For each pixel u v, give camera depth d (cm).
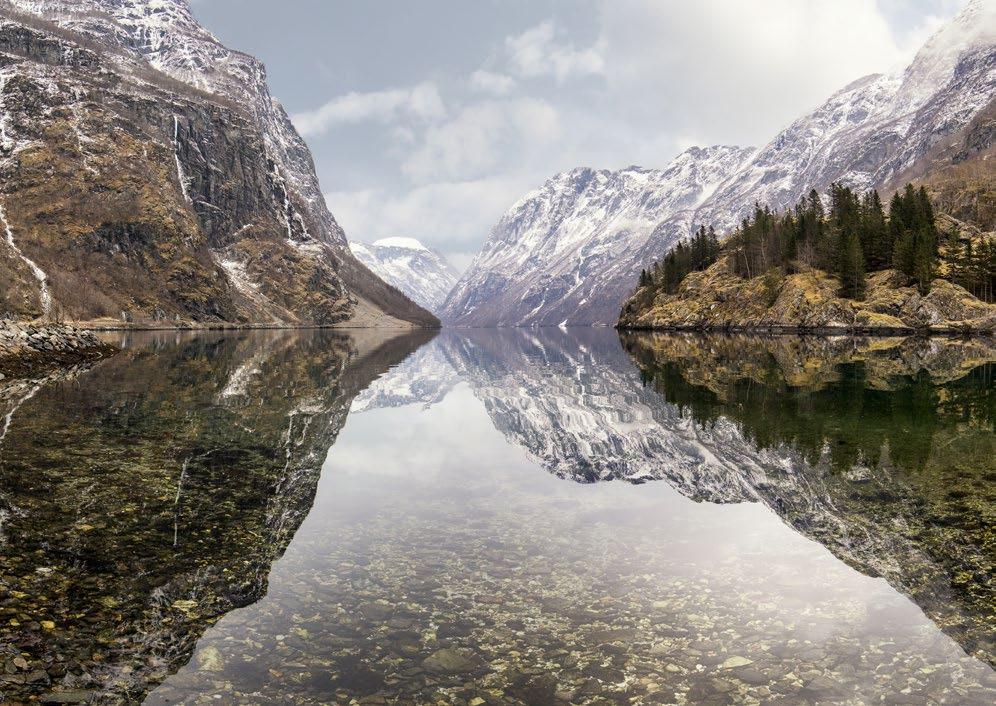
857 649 1137
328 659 1109
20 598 1273
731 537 1755
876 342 11119
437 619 1266
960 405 3981
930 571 1474
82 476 2230
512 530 1838
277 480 2334
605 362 9969
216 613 1271
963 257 14475
